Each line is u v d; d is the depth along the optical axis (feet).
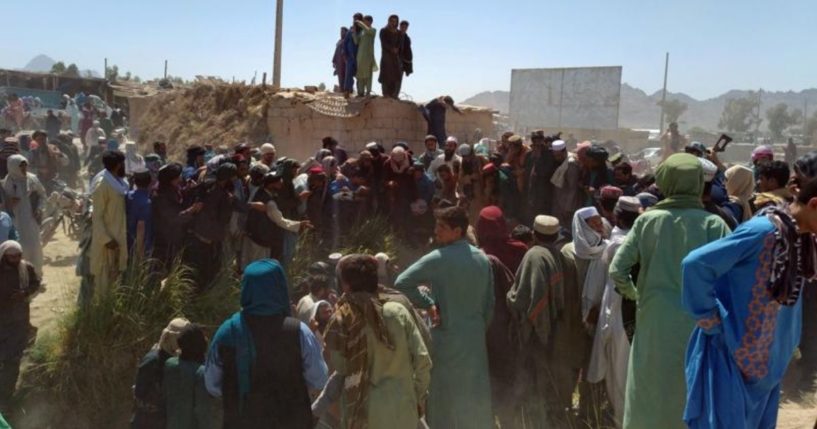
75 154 57.93
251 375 12.03
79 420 19.99
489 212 19.66
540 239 17.90
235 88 52.31
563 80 72.49
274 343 12.15
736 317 10.98
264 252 25.43
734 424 10.97
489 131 56.65
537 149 31.99
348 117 45.11
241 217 25.94
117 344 20.80
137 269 22.70
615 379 16.88
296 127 47.19
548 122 73.87
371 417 12.87
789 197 18.39
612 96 68.90
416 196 31.76
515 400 17.57
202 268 23.99
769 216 10.84
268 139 48.37
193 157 31.63
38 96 115.65
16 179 29.37
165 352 16.74
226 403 12.24
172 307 22.35
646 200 20.38
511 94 76.59
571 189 30.81
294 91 50.21
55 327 22.47
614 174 29.45
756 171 25.09
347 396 12.89
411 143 49.96
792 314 11.23
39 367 20.92
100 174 22.88
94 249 22.67
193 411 15.74
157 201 23.79
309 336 12.57
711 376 11.18
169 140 54.03
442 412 14.96
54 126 74.43
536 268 17.19
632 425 13.23
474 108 55.11
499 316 17.51
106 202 22.59
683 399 12.72
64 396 20.22
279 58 60.90
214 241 24.14
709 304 10.92
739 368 11.03
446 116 53.16
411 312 13.71
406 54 49.93
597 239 17.71
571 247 18.22
